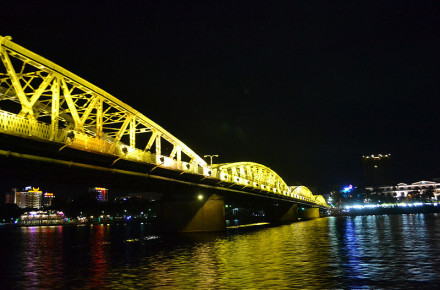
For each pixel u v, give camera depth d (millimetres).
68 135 39156
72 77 41469
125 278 27828
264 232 78250
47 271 33812
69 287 25438
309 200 184125
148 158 52750
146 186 63875
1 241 89125
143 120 53875
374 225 96438
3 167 39375
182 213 81562
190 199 81625
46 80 38750
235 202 123312
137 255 43375
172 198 82562
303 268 29328
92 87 44281
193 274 28266
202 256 39375
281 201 142250
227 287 23219
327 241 52812
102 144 44188
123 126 50062
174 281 25750
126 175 52156
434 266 28969
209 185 76875
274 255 38094
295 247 45625
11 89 40250
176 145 62812
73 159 42969
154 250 48094
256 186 97688
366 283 23344
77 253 50500
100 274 30344
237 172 90812
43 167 41500
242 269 29734
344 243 48844
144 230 131125
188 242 57844
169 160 58125
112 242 69625
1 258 46781
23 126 34688
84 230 157500
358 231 73125
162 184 64875
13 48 35688
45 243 77312
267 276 26297
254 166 101750
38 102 43844
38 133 36156
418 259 32688
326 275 26109
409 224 95625
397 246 43344
